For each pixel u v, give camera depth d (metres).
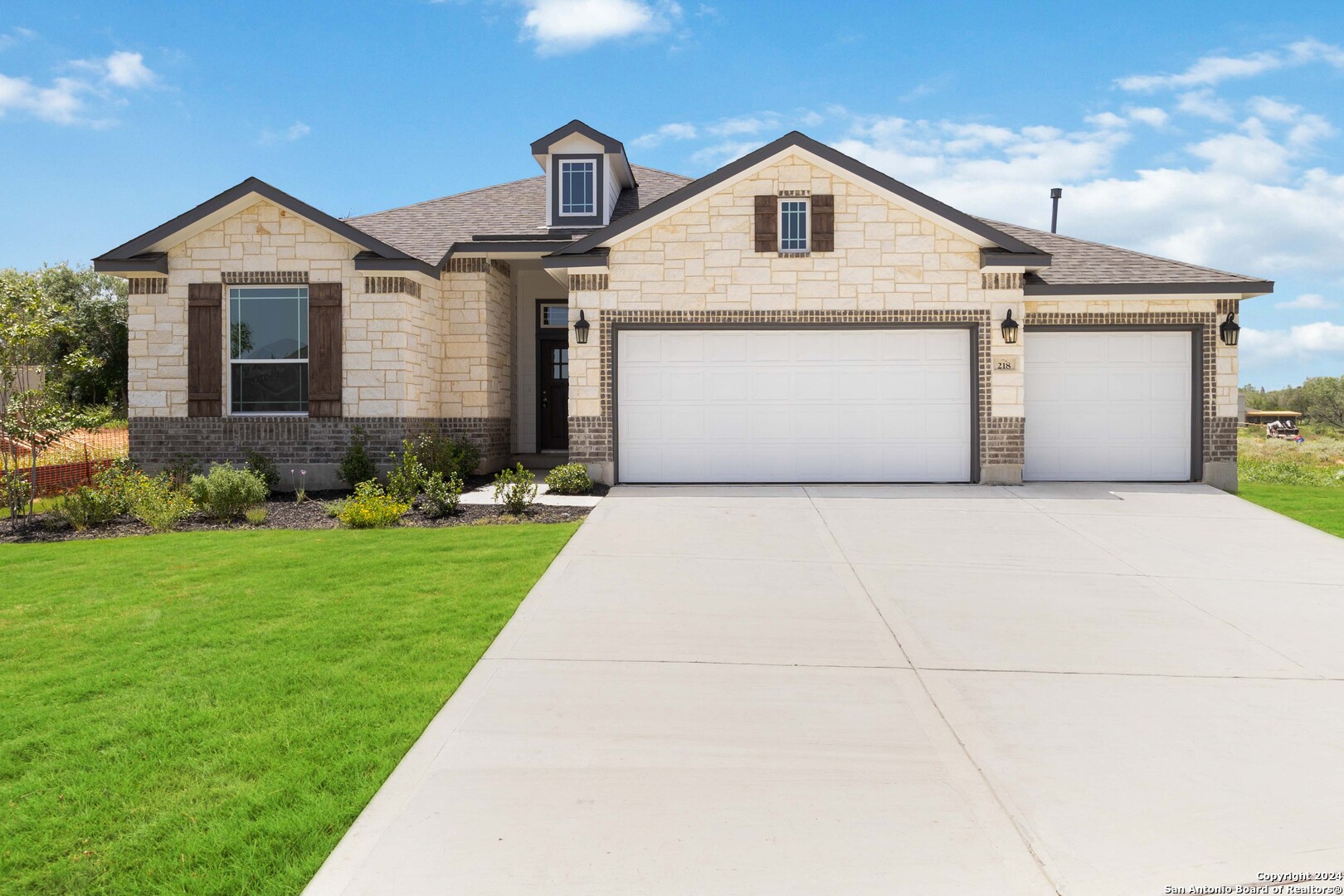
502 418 17.31
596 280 13.91
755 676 5.89
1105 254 15.77
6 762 4.55
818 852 3.78
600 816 4.06
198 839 3.82
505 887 3.51
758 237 13.84
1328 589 8.33
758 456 14.13
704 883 3.55
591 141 17.12
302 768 4.45
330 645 6.32
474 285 16.03
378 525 11.01
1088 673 6.05
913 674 5.99
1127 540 10.25
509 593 7.70
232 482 12.07
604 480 13.84
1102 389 14.70
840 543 9.88
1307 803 4.25
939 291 13.85
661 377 14.10
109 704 5.29
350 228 13.98
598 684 5.69
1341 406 74.38
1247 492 14.34
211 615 7.08
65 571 8.83
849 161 13.73
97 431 19.67
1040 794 4.32
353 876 3.57
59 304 12.87
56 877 3.56
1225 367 14.45
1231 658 6.40
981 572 8.78
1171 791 4.36
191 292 14.23
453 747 4.76
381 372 14.23
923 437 14.09
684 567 8.79
